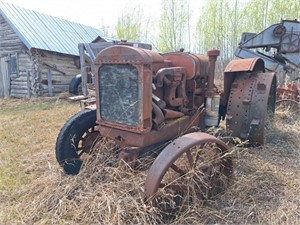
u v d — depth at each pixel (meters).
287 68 5.57
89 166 2.39
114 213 1.79
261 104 2.79
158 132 2.15
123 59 2.01
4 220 1.92
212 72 2.63
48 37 10.07
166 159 1.78
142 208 1.76
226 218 1.84
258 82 2.88
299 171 2.53
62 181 2.35
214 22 15.77
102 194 1.96
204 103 2.75
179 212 1.86
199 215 1.86
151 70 1.99
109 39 9.92
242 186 2.16
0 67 9.92
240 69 2.92
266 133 3.53
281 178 2.37
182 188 1.90
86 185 2.18
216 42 15.73
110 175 2.16
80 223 1.81
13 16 9.56
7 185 2.46
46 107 7.25
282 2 12.95
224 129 3.17
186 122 2.49
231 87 3.06
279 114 4.51
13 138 4.09
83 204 1.96
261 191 2.15
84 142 2.70
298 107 4.97
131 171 2.09
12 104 8.20
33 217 1.94
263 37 5.80
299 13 12.48
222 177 2.13
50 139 4.03
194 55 2.65
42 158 3.17
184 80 2.46
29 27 9.81
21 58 9.41
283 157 2.90
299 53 5.42
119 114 2.12
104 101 2.21
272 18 13.30
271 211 1.89
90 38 12.45
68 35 11.28
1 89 10.09
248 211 1.90
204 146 2.07
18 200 2.21
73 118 2.56
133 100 2.01
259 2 14.09
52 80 9.87
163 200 1.82
